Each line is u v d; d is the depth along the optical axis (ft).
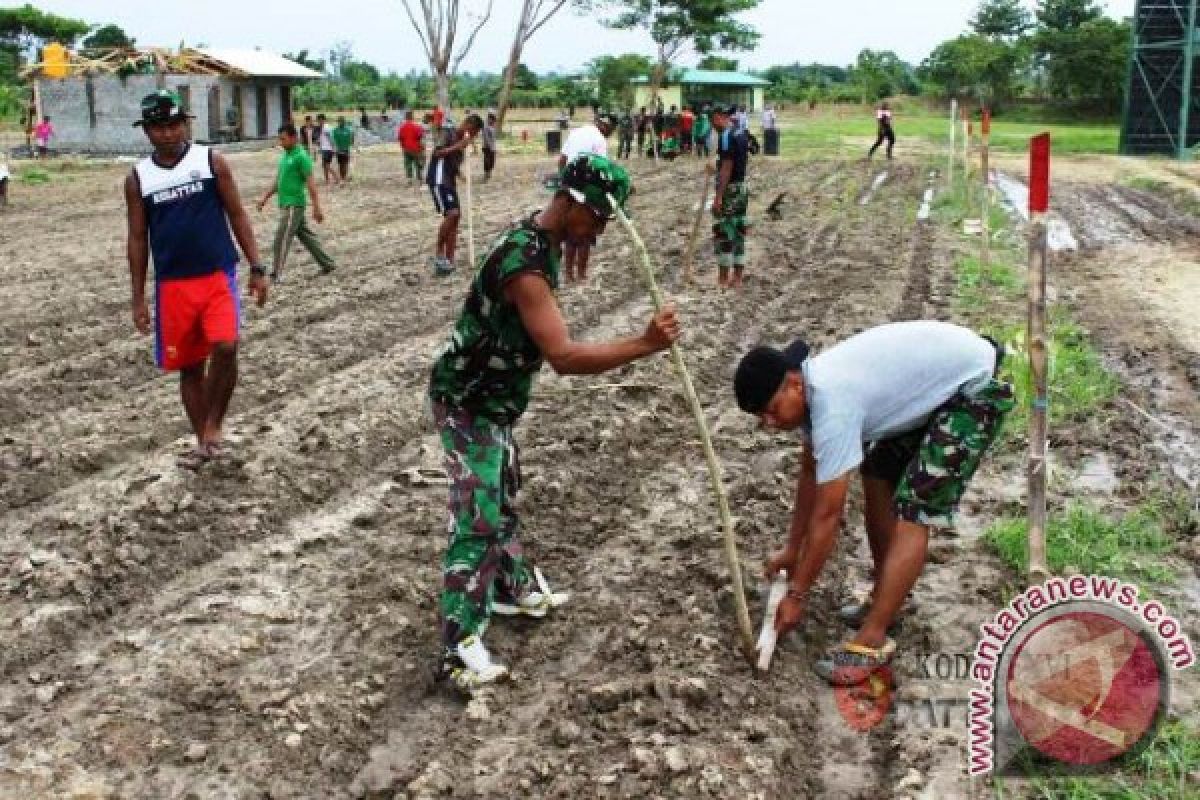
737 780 14.16
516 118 220.02
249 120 154.81
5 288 45.62
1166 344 37.04
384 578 19.63
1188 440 27.84
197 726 15.64
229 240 23.38
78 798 14.10
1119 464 25.40
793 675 16.87
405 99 242.58
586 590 19.40
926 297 43.39
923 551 16.15
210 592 19.35
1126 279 49.34
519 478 17.04
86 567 19.76
